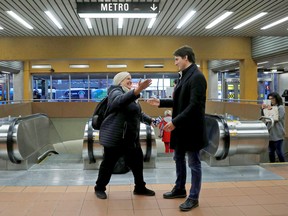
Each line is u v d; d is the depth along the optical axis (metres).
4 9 7.46
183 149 3.46
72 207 3.48
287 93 18.39
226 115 6.02
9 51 11.55
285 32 10.30
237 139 5.33
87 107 13.26
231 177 4.71
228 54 12.07
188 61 3.52
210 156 5.56
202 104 3.35
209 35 11.60
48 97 19.44
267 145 5.52
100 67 18.58
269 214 3.28
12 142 5.14
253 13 8.00
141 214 3.29
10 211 3.37
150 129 5.46
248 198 3.74
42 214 3.29
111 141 3.65
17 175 4.95
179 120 3.27
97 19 8.73
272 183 4.36
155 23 9.37
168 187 4.22
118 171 4.96
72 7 7.35
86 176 4.86
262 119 6.16
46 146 7.78
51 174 5.00
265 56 11.53
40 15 8.13
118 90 3.72
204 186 4.22
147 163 5.46
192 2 7.04
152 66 18.64
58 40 11.69
